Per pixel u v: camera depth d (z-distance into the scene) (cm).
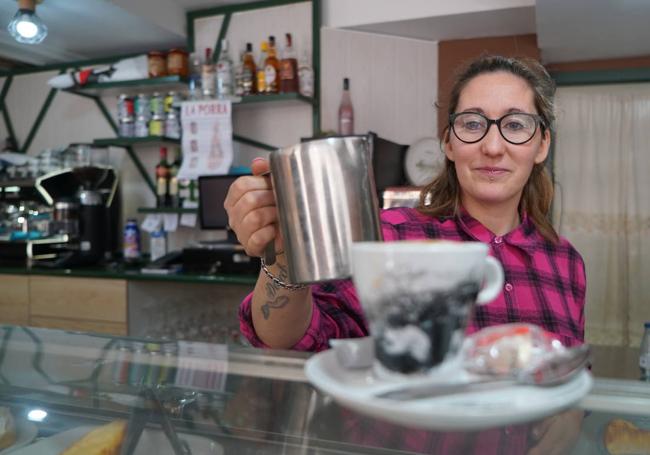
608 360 252
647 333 177
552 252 100
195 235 303
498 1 235
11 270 267
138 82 280
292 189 50
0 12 267
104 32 285
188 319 280
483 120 91
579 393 35
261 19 280
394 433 48
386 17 257
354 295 91
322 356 44
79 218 280
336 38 270
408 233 100
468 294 37
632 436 45
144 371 62
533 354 38
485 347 40
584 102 281
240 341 261
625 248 278
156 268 256
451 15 243
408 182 240
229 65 272
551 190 105
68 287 257
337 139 49
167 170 294
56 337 76
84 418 55
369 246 37
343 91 268
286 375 58
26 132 346
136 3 258
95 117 327
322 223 49
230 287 281
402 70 272
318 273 50
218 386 57
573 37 235
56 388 60
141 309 256
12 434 54
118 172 319
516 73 94
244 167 274
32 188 300
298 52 274
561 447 45
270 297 74
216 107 268
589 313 284
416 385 36
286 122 283
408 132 272
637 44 246
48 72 338
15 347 71
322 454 48
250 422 52
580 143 282
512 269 95
